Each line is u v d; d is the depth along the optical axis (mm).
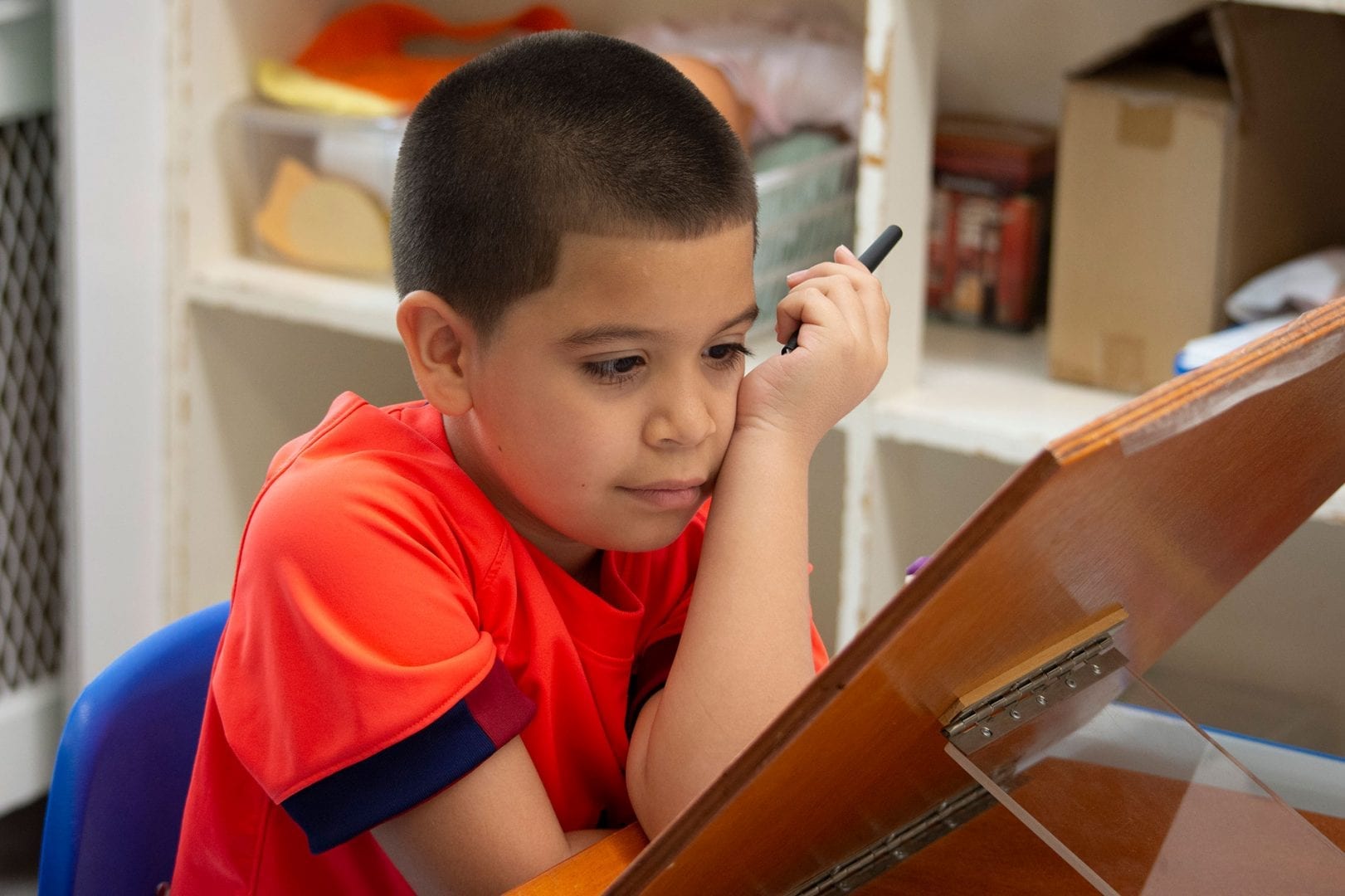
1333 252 1831
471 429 989
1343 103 1977
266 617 907
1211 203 1787
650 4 2350
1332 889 821
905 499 1966
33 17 2088
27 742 2289
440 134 911
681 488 929
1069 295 1904
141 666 1193
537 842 905
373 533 903
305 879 1038
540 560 1018
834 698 645
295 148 2141
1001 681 811
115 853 1174
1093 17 2121
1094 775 812
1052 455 585
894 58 1702
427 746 873
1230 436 762
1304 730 2141
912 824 973
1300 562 2084
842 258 1101
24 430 2244
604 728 1054
